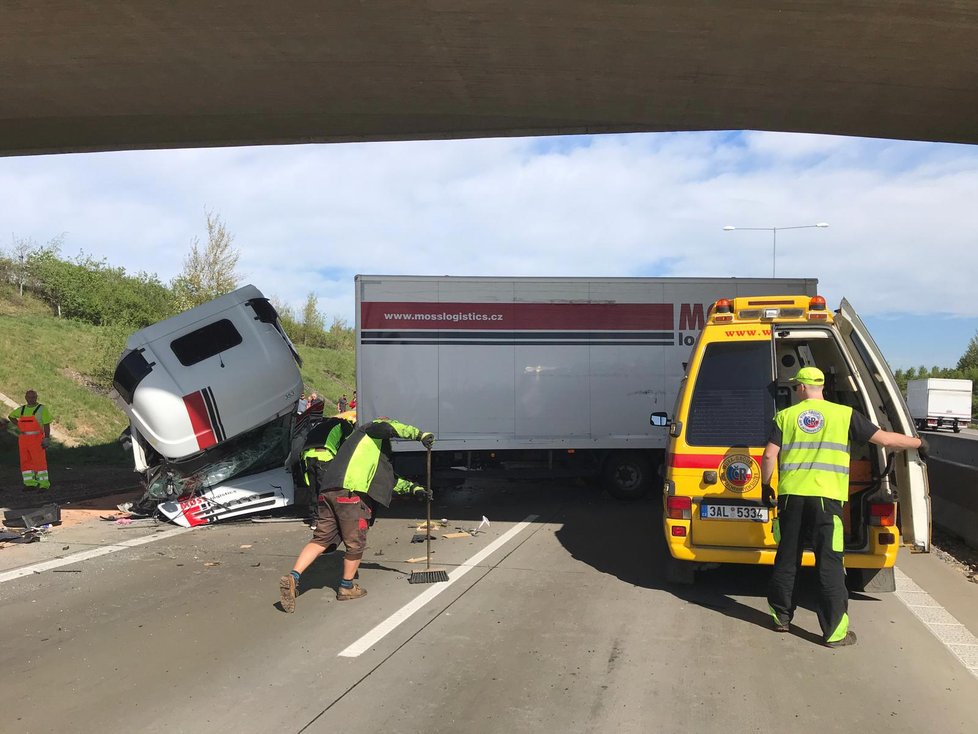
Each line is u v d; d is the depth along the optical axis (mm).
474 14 8602
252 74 10477
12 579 7066
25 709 4156
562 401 11695
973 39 8445
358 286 11531
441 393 11578
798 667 4758
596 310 11781
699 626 5574
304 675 4617
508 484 13859
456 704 4188
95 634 5445
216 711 4109
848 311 6027
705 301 11875
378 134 13602
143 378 9562
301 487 10523
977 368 65000
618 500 11961
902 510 5805
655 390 11789
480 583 6801
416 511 10883
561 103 11516
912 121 11375
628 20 8586
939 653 5027
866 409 5996
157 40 9312
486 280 11664
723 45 9094
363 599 6285
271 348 10328
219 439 9781
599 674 4629
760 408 5992
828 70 9609
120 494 12969
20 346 22484
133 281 32750
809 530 5254
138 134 13328
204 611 5992
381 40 9328
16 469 15789
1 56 9758
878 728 3908
